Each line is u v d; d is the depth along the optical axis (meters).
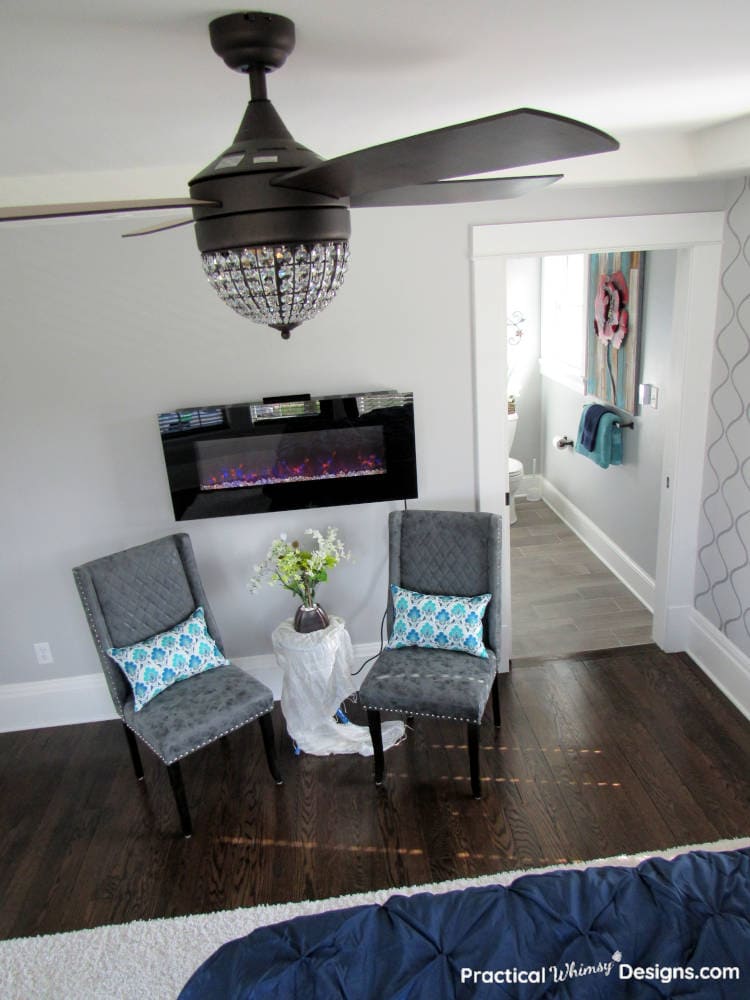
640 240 3.01
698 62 1.44
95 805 2.95
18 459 3.11
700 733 3.07
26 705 3.47
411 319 3.08
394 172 0.90
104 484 3.19
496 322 3.09
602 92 1.69
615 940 1.42
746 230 2.84
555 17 1.10
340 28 1.11
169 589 3.02
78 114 1.53
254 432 3.07
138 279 2.91
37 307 2.92
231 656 3.52
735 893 1.51
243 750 3.21
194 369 3.06
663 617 3.65
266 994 1.36
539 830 2.62
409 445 3.15
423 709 2.76
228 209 1.01
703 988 1.30
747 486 3.01
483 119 0.69
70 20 0.98
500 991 1.34
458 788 2.87
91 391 3.05
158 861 2.63
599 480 4.75
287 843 2.67
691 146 2.67
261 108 1.15
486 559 3.03
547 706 3.32
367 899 2.39
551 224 2.97
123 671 2.82
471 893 1.59
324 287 1.11
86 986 2.18
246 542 3.34
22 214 0.89
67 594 3.34
